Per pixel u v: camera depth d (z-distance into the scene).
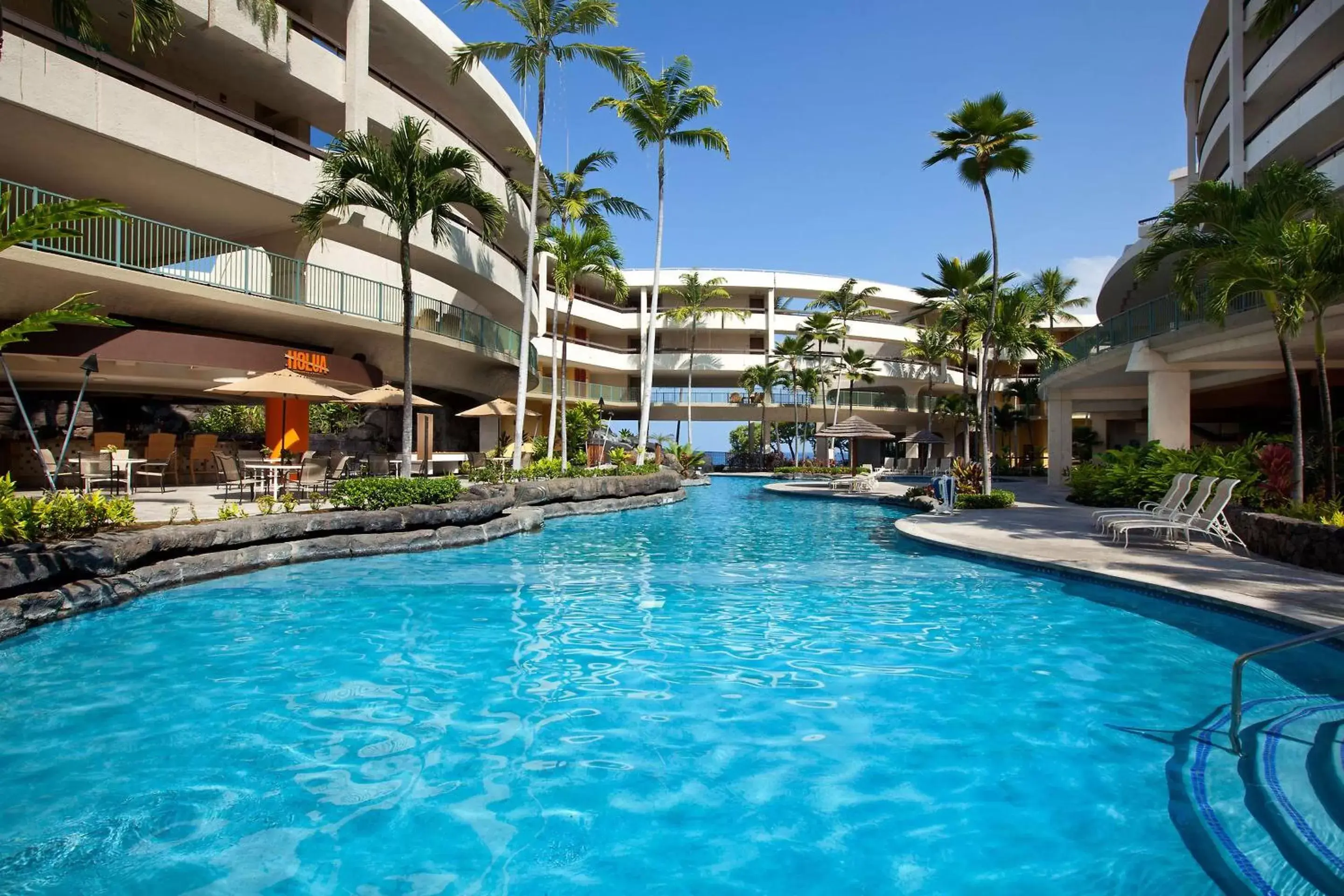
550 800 3.76
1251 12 21.09
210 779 3.95
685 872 3.14
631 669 5.84
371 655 6.18
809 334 46.84
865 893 2.98
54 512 7.94
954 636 6.82
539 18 19.48
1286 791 3.72
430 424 24.33
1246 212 11.73
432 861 3.21
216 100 18.16
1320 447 13.79
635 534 14.73
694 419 50.62
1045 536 12.51
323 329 19.00
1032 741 4.45
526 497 16.86
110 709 4.95
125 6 14.80
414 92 24.33
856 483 26.88
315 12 19.75
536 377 31.95
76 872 3.11
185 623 7.12
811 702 5.12
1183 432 17.52
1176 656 6.15
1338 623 6.25
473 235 24.55
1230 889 2.95
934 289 30.42
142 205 17.19
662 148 25.45
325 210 14.41
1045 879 3.06
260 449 19.97
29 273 12.71
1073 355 23.38
